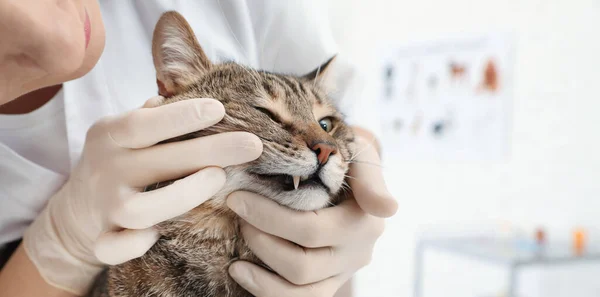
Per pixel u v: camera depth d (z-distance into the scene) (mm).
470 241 1272
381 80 1604
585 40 1156
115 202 395
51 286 454
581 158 1174
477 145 1357
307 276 428
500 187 1317
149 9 537
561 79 1207
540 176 1252
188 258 418
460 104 1388
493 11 1313
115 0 529
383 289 1601
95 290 462
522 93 1271
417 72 1491
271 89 448
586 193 1171
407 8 1519
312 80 533
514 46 1271
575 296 1218
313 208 430
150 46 546
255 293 427
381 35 1611
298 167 413
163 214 391
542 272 1269
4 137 488
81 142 495
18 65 330
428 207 1487
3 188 473
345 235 441
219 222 424
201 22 554
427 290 1504
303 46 625
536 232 1201
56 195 466
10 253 515
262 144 399
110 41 523
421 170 1504
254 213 415
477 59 1340
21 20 309
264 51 625
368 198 439
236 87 442
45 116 490
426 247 1374
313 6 643
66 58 327
